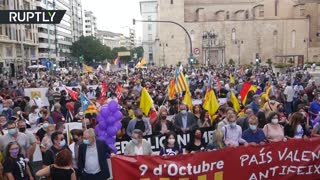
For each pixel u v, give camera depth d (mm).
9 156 7789
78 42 114812
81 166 7844
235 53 107125
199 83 25438
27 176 8023
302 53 105812
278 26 106250
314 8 109625
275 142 7262
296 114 9898
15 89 24453
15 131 9234
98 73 42406
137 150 8555
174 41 104375
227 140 8992
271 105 13352
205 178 7008
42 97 21344
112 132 9859
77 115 13242
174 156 6871
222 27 106938
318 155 7414
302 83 27031
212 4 113938
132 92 19359
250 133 9070
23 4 76562
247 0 112875
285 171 7352
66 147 8227
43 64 77938
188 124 10898
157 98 17375
